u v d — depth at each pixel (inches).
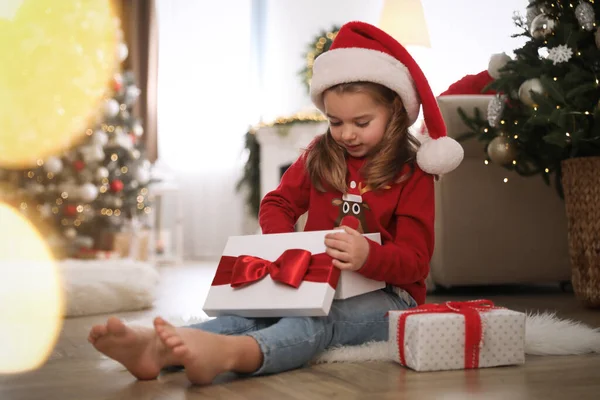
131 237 175.9
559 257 104.8
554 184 104.3
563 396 38.1
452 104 100.6
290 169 59.9
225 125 247.6
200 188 247.9
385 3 151.3
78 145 162.2
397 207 53.6
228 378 43.4
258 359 42.8
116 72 178.2
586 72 78.3
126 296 91.7
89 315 87.4
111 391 40.7
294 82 236.5
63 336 67.8
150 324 63.8
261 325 49.3
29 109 156.7
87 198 159.8
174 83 247.6
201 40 248.8
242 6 247.3
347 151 55.4
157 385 41.7
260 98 245.0
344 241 46.2
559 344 50.8
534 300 94.0
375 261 47.7
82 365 50.8
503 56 92.3
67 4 164.4
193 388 40.6
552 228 104.7
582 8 79.0
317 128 183.0
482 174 102.9
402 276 50.3
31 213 157.5
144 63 239.6
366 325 50.9
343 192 54.6
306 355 45.9
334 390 39.6
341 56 52.7
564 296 99.0
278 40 241.0
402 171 53.5
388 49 53.8
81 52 163.0
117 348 41.3
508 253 103.6
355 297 50.9
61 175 160.6
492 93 108.9
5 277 86.6
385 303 52.2
